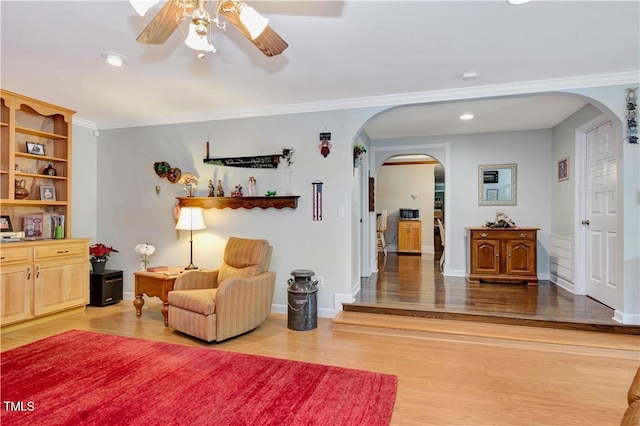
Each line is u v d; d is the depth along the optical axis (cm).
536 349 303
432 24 228
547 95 335
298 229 402
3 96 352
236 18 167
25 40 249
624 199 310
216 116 428
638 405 136
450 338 322
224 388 232
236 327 323
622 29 233
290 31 236
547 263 517
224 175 429
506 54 270
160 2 203
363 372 258
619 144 315
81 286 406
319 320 384
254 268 355
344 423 196
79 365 264
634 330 304
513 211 530
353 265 423
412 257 799
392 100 369
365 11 213
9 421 193
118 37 246
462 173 552
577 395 229
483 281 499
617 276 322
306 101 387
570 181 447
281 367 264
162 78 319
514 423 198
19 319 342
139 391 227
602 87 312
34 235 397
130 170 466
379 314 367
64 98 375
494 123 486
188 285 363
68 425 190
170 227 450
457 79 321
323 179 394
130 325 362
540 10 212
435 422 198
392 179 916
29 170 405
